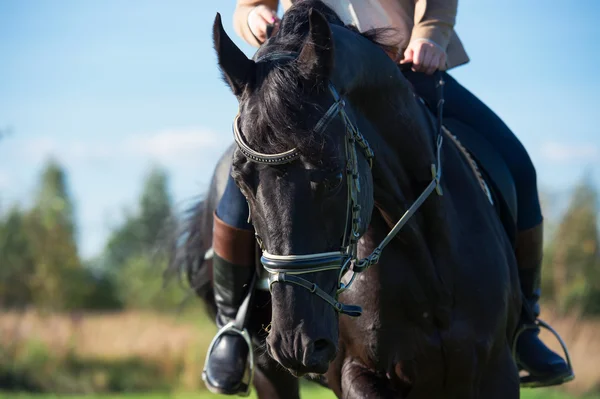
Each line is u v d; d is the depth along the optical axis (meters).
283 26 4.65
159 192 91.12
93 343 30.17
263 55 4.50
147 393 24.64
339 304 4.29
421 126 5.18
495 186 5.86
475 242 5.35
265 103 4.08
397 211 5.10
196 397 21.23
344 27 4.95
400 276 5.18
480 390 5.37
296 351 4.08
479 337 5.23
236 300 6.27
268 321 6.50
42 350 27.69
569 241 44.34
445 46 5.81
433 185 5.12
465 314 5.22
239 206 5.98
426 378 5.26
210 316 8.15
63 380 26.31
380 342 5.23
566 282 42.50
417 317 5.19
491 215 5.59
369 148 4.52
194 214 7.84
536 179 6.24
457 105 6.19
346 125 4.29
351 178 4.27
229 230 5.99
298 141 3.99
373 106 4.87
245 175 4.15
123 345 29.97
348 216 4.29
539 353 6.25
